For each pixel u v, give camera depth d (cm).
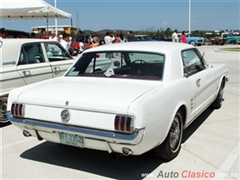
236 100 738
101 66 451
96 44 1289
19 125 374
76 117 328
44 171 380
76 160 412
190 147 443
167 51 423
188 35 3900
